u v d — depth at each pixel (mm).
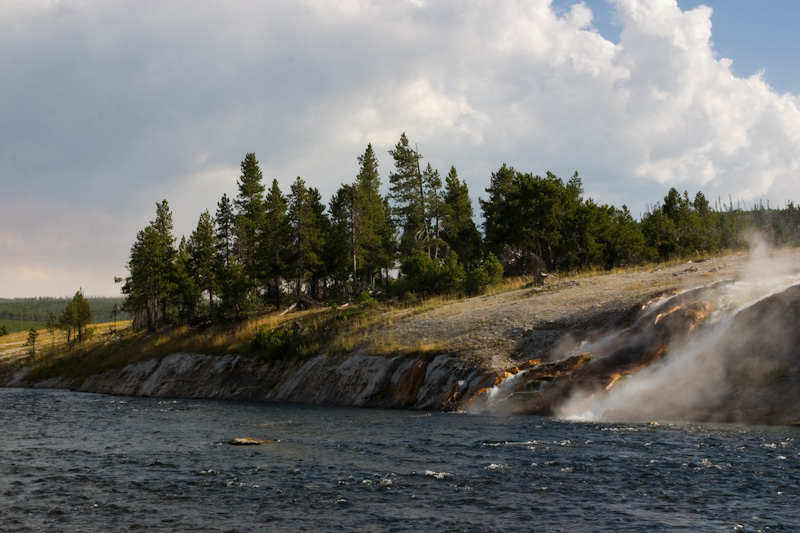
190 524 10836
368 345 35875
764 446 15773
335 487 13133
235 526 10656
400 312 41938
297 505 11844
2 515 11648
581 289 36500
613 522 10203
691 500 11297
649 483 12547
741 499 11266
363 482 13477
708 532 9594
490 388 26406
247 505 11953
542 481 13016
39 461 17188
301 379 37188
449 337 33031
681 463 14141
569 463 14578
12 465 16594
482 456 15797
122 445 19906
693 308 25750
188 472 15133
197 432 22609
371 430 21328
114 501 12547
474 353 29844
